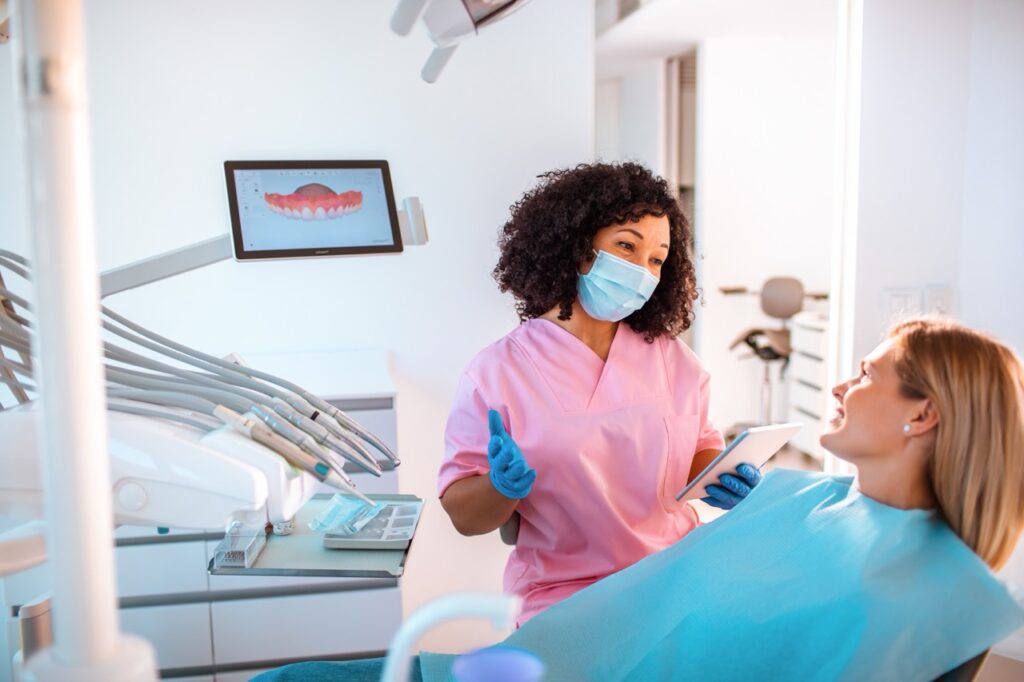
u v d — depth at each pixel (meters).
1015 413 0.98
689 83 5.48
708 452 1.61
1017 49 2.09
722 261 5.17
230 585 1.98
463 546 2.53
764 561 1.11
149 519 0.76
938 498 1.03
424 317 2.47
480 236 2.46
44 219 0.41
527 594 1.48
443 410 2.51
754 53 4.96
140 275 1.18
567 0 2.39
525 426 1.46
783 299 4.92
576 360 1.51
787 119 5.07
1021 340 2.17
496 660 0.57
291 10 2.32
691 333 5.43
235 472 0.75
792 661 1.02
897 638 0.95
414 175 2.42
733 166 5.09
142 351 2.37
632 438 1.47
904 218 2.16
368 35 2.35
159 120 2.31
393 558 1.07
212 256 1.20
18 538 0.82
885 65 2.10
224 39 2.31
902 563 0.99
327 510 1.23
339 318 2.45
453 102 2.40
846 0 2.13
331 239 2.27
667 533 1.53
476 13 0.80
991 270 2.18
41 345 0.42
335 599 2.00
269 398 0.90
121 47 2.27
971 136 2.14
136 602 1.97
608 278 1.46
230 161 2.28
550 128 2.44
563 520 1.47
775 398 5.27
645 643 1.16
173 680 1.99
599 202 1.47
